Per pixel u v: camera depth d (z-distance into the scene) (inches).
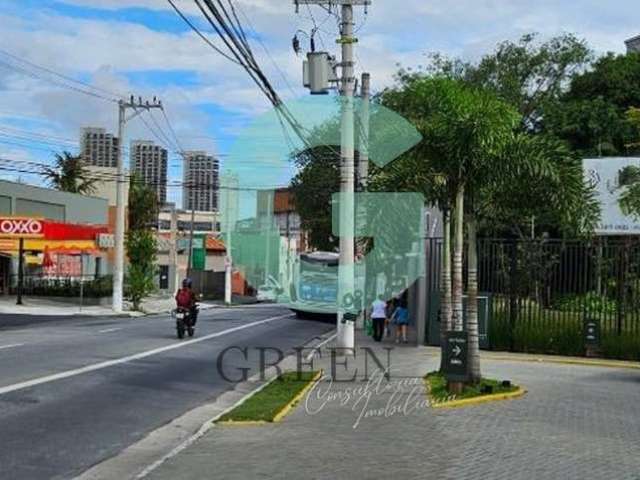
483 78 1931.6
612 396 541.6
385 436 388.5
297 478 307.6
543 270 873.5
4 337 935.0
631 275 841.5
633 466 331.3
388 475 311.7
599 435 397.7
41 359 697.6
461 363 518.9
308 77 800.3
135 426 428.1
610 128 1761.8
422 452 353.1
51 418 437.4
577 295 863.1
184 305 1003.3
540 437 388.5
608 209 1284.4
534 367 735.7
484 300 886.4
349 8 808.9
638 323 834.8
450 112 526.9
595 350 842.2
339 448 361.4
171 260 2763.3
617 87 1866.4
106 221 2422.5
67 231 1791.3
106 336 984.9
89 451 365.7
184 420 453.1
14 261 1930.4
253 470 320.2
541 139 535.8
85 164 2632.9
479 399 499.2
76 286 1831.9
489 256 895.7
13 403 474.6
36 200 2014.0
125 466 338.3
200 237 2849.4
